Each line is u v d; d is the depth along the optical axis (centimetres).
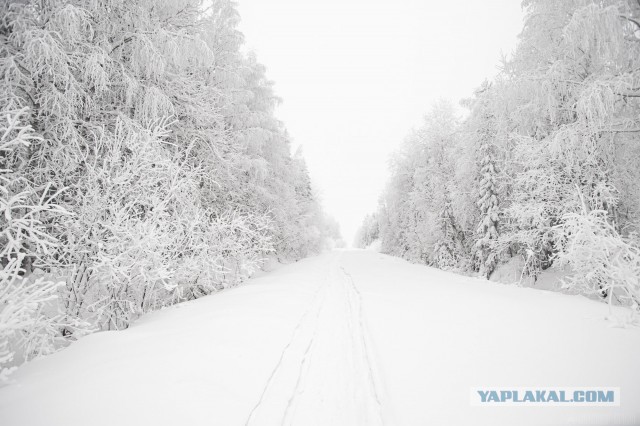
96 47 725
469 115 1758
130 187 673
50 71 646
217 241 934
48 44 627
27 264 672
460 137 1909
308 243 3117
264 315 616
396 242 3803
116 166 694
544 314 572
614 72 930
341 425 295
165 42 826
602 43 854
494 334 489
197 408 307
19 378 362
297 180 2495
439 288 960
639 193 1012
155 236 630
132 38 816
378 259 2802
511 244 1466
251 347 464
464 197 1848
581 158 979
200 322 559
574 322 511
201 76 1117
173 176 793
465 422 283
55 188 699
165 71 924
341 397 344
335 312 701
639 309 536
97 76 708
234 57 1227
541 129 1119
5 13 653
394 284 1083
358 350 470
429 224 2259
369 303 772
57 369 379
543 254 1246
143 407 302
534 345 431
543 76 974
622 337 432
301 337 533
